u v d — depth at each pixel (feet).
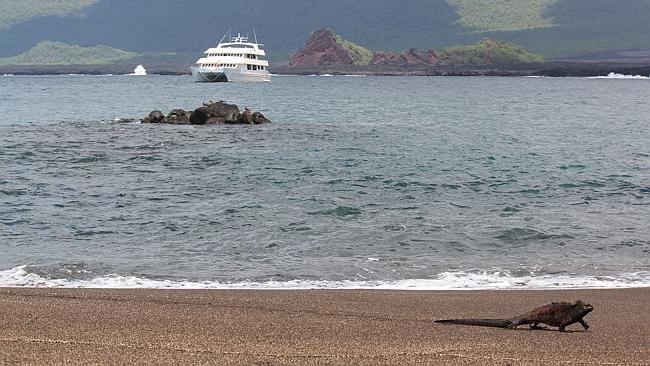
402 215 95.09
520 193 115.65
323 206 100.22
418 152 168.35
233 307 49.16
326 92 593.01
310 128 225.35
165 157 149.69
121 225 87.30
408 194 111.96
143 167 136.05
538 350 38.40
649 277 65.62
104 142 174.50
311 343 38.88
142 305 48.88
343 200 105.29
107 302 49.70
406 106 387.14
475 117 305.94
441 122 273.13
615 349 39.34
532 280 63.87
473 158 159.63
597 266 70.28
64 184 116.16
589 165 152.15
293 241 79.66
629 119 306.35
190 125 221.87
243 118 229.25
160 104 383.45
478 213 97.86
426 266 69.10
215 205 100.58
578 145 194.90
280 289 58.34
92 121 238.27
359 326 43.93
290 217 92.53
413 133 221.05
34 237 80.48
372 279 63.57
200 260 70.79
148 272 65.16
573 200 110.22
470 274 65.87
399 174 132.26
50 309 46.47
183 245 77.41
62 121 248.11
